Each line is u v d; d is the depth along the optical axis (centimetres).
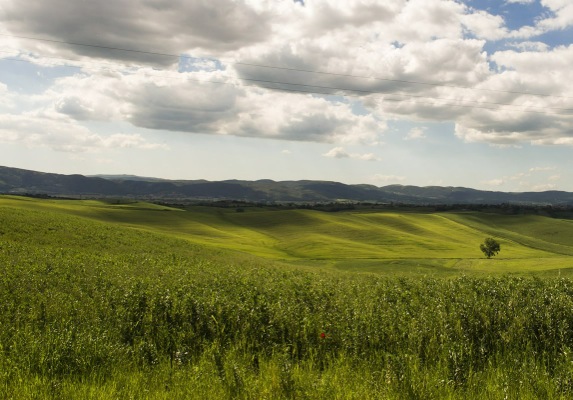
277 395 628
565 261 7531
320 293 1316
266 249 9519
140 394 626
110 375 713
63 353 750
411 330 882
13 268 2098
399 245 11975
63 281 1739
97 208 13562
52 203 13412
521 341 862
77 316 1049
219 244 9000
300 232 13438
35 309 1104
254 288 1345
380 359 789
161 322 980
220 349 852
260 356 822
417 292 1322
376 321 956
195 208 17900
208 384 666
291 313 1009
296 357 841
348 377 708
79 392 616
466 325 911
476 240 14488
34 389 620
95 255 3528
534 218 18975
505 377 700
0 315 1053
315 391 636
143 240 5397
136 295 1170
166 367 756
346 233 13362
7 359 713
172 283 1488
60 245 4184
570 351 780
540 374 708
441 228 16438
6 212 5462
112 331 945
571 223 18038
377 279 1880
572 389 657
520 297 1074
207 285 1458
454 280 1382
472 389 662
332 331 930
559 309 967
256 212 17075
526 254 12106
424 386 646
